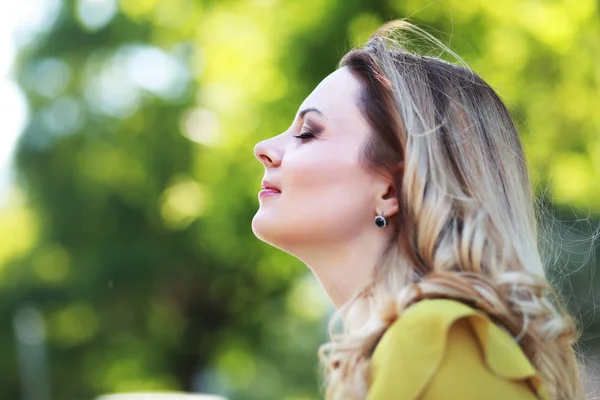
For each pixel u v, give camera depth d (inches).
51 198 832.3
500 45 368.5
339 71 95.0
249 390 749.9
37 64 858.8
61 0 853.8
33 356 879.7
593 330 322.0
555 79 378.9
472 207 86.7
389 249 89.2
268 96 428.8
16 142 855.7
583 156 388.8
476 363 75.9
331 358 83.5
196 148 719.1
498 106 96.7
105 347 872.3
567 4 374.9
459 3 360.8
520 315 82.7
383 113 90.6
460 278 80.6
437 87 92.7
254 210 564.1
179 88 781.3
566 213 390.9
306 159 90.4
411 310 78.2
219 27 492.1
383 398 74.5
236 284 812.6
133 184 808.3
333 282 91.2
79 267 828.0
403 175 89.3
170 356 869.2
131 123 804.6
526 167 97.3
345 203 89.7
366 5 378.6
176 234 810.8
